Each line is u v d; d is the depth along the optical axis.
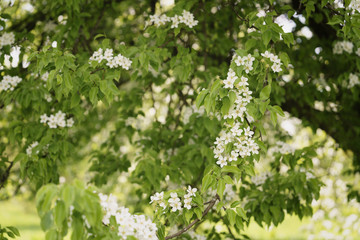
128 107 3.87
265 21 2.27
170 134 3.68
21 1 3.76
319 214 5.18
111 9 3.87
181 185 3.64
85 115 3.95
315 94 3.75
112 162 3.88
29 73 3.40
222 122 2.33
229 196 3.37
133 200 4.98
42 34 3.73
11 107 3.87
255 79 2.24
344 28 2.39
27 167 3.11
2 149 3.43
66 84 2.27
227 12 3.72
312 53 3.68
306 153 3.18
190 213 2.14
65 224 1.57
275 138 3.96
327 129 4.21
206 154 3.20
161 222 2.18
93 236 1.73
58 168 3.44
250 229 8.92
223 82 2.01
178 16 2.88
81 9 3.65
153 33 3.03
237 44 3.86
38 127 3.15
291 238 7.91
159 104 4.87
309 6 2.61
